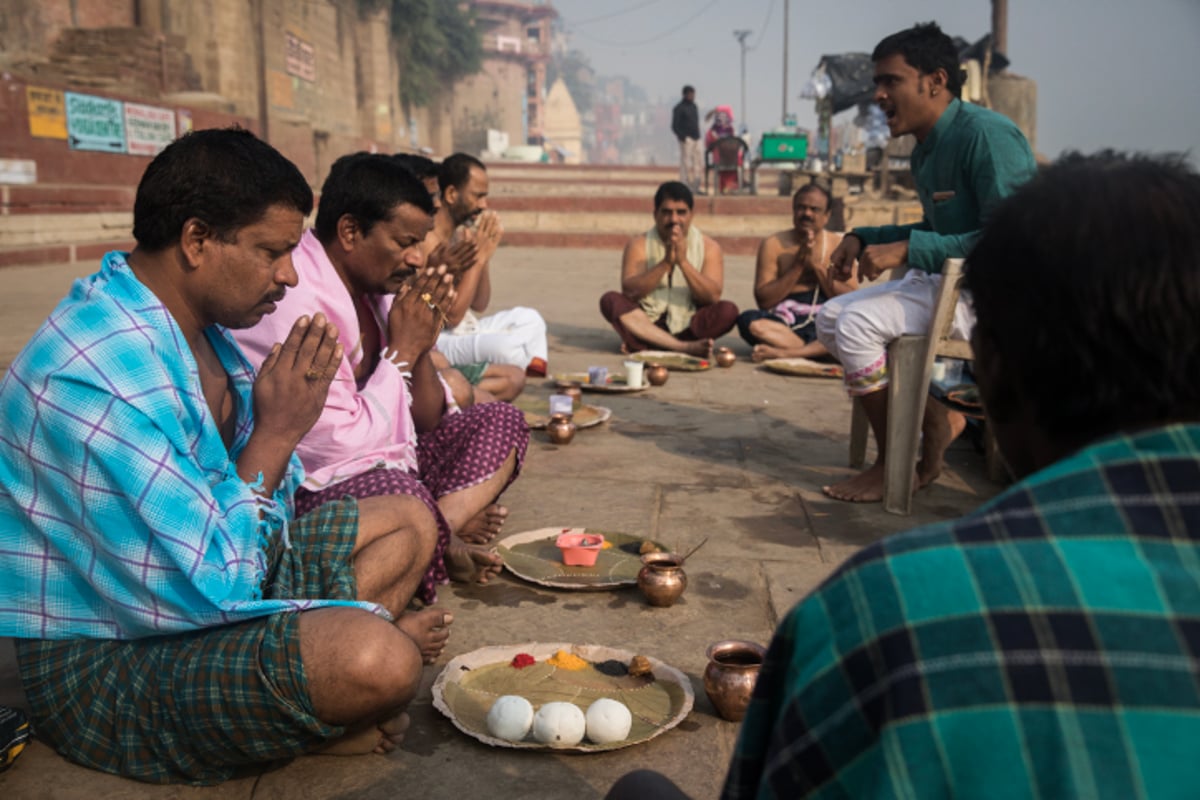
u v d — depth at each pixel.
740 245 18.66
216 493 2.03
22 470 1.93
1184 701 0.74
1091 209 0.85
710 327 7.45
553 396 5.23
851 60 20.97
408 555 2.42
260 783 2.10
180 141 1.99
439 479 3.33
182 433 1.95
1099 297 0.83
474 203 5.13
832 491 4.20
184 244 1.98
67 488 1.88
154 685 1.99
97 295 1.96
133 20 21.56
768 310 7.61
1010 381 0.93
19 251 12.57
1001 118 3.80
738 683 2.33
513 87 67.00
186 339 2.11
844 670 0.83
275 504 2.13
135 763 2.06
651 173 34.34
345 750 2.18
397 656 1.97
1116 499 0.82
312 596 2.21
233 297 2.06
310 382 2.15
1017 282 0.88
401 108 41.41
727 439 5.16
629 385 6.27
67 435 1.86
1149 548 0.80
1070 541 0.81
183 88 21.14
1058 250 0.85
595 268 15.38
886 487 4.03
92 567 1.94
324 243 2.96
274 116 25.55
